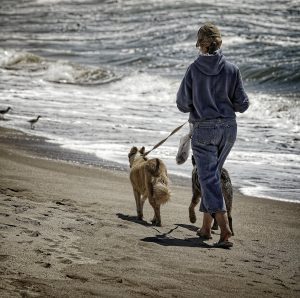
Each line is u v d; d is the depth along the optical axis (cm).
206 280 589
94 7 6744
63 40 5162
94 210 894
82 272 559
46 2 7625
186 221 915
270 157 1619
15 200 873
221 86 721
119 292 512
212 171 740
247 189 1248
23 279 516
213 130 726
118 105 2592
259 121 2236
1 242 620
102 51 4469
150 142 1784
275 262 700
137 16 5759
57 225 734
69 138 1816
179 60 3856
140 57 4041
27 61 3931
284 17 4888
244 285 588
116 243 693
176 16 5350
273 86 2991
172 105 2619
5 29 5972
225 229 748
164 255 669
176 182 1288
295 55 3600
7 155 1461
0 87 3058
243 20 4803
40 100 2658
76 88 3141
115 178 1263
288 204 1105
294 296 569
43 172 1247
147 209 986
